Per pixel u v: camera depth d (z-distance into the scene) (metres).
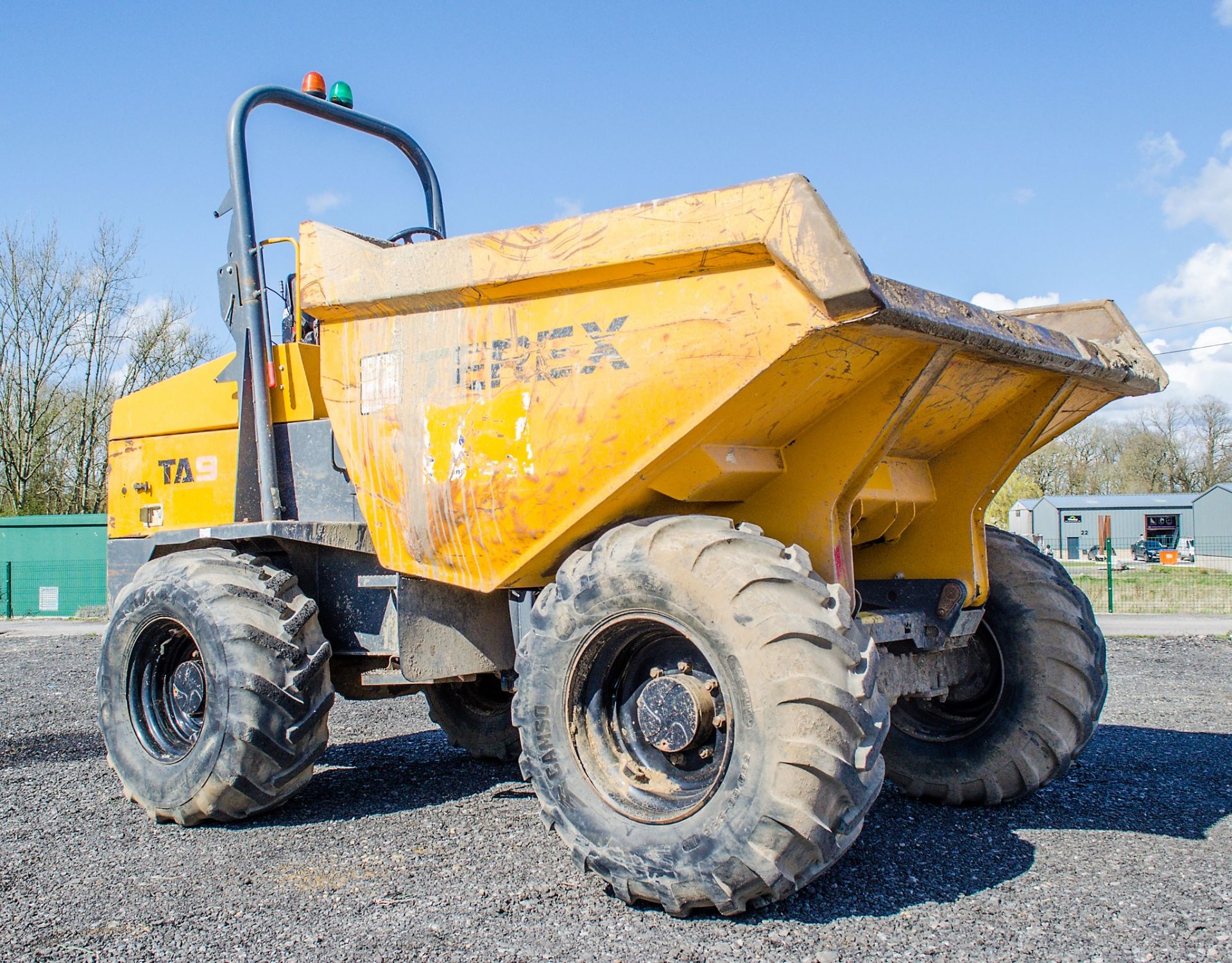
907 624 3.72
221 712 3.96
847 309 2.68
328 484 4.49
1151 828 3.78
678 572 2.87
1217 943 2.64
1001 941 2.67
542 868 3.39
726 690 2.79
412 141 5.50
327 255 4.02
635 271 3.13
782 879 2.71
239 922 2.93
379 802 4.44
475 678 4.92
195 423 5.01
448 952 2.67
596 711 3.15
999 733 4.07
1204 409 59.38
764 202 2.83
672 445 3.07
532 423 3.41
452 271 3.59
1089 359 3.71
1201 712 6.44
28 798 4.58
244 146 4.71
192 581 4.17
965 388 3.54
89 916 3.00
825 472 3.31
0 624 18.38
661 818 2.90
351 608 4.43
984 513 4.07
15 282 27.23
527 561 3.54
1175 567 36.56
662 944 2.69
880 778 2.79
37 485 27.72
